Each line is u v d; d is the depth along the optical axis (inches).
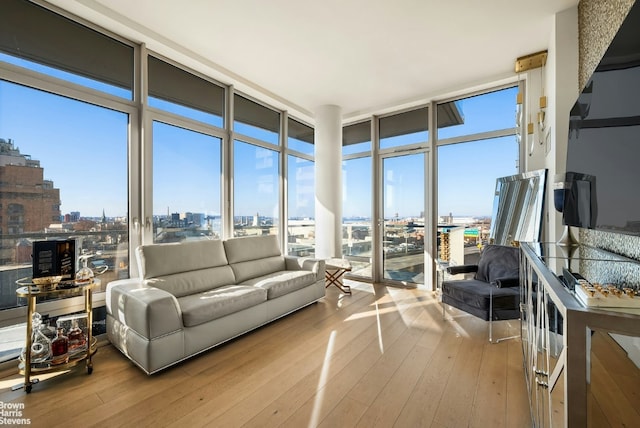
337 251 174.1
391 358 88.2
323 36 110.3
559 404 36.9
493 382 75.5
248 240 140.5
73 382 75.7
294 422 61.4
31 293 73.2
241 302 100.6
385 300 148.0
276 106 170.9
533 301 61.1
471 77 141.8
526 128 129.6
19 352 84.4
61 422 61.2
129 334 83.7
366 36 110.2
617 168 49.6
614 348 31.6
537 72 127.0
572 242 83.4
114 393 71.2
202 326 89.4
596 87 57.6
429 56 123.7
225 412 64.4
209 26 104.8
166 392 71.6
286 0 91.7
